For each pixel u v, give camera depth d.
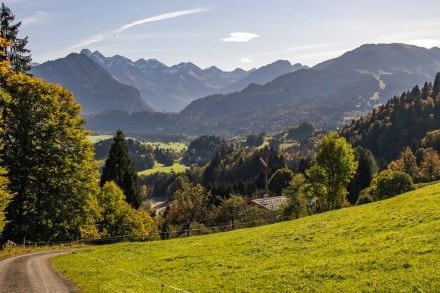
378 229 37.34
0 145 50.19
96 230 71.06
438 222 33.06
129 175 104.19
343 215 52.41
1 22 62.28
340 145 87.38
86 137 64.00
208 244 48.62
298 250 36.72
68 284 31.56
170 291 27.91
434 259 24.55
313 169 91.56
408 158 173.12
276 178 184.12
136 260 43.88
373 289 21.81
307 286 24.72
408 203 44.72
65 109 61.66
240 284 27.70
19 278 33.53
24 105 56.38
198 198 109.69
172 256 42.91
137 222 84.62
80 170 61.69
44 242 60.12
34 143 56.25
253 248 40.91
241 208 110.19
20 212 57.31
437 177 161.00
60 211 58.97
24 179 56.75
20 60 64.06
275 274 28.67
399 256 26.69
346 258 29.38
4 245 54.28
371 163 185.75
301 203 101.19
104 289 29.17
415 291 20.56
